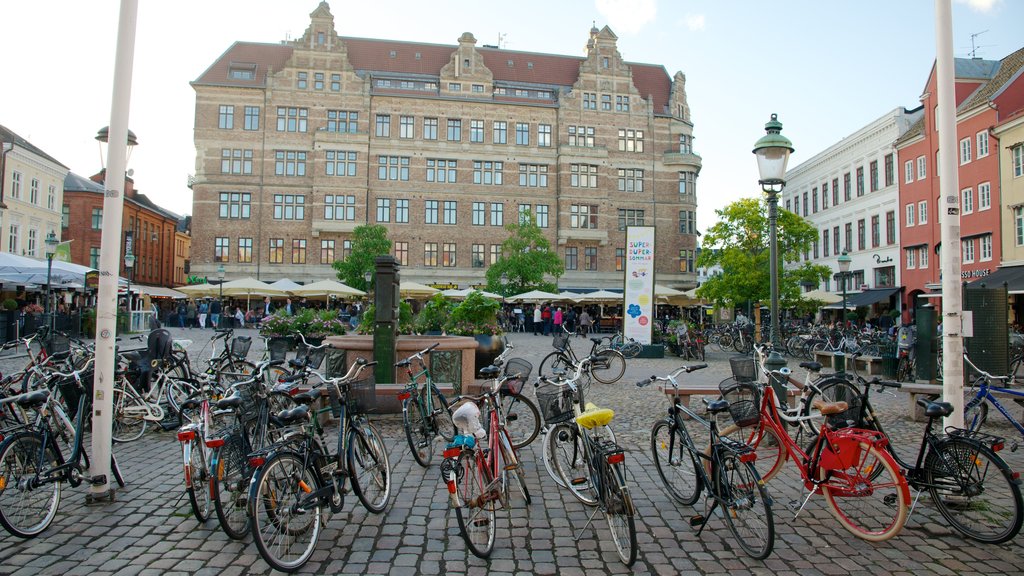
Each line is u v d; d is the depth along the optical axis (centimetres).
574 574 424
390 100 4597
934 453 512
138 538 479
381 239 3888
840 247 4353
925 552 461
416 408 704
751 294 2494
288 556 433
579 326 3341
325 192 4400
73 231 4562
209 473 499
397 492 600
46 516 500
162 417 836
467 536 434
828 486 514
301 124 4456
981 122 2839
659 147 4997
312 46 4481
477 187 4688
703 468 511
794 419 629
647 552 461
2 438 495
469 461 460
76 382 683
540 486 621
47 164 3688
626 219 4903
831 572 429
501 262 3934
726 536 493
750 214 2498
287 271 4369
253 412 574
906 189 3609
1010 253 2625
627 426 921
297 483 445
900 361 1433
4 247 3269
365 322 1223
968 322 587
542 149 4797
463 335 1310
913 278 3553
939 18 598
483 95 4806
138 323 2691
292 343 1853
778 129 895
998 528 478
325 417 890
